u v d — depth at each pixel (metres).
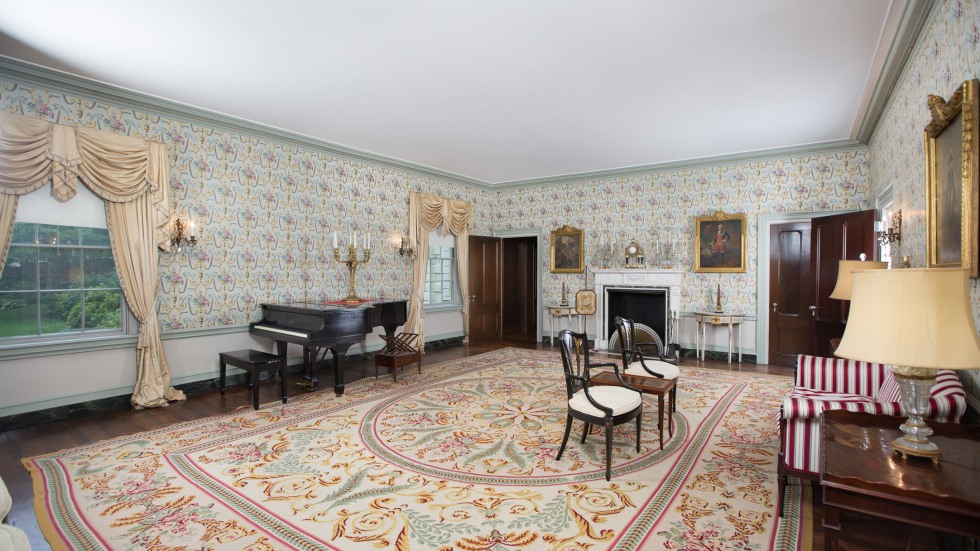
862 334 1.76
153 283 4.65
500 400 4.71
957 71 2.49
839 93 4.53
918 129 3.36
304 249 6.07
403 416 4.21
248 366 4.54
